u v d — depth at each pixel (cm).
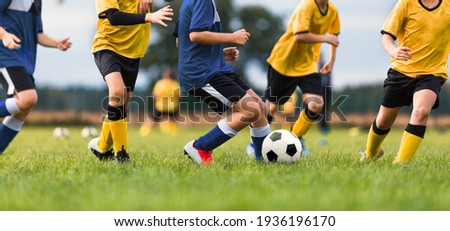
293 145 2089
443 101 7750
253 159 2244
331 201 1280
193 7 1942
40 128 7825
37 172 1839
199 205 1263
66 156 2461
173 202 1284
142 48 2170
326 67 2855
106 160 2247
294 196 1329
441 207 1294
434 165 2044
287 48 2773
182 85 2023
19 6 2155
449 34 2044
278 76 2819
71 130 7031
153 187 1461
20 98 2158
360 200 1296
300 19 2641
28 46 2200
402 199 1325
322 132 5853
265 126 2147
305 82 2800
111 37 2102
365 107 7694
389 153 2780
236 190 1406
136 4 2145
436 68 2044
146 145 3500
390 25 2070
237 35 1916
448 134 5947
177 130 7112
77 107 8319
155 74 12356
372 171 1741
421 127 2031
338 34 2828
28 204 1347
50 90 8294
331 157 2347
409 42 2069
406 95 2092
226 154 2634
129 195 1372
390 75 2106
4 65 2147
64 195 1410
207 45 1970
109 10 2008
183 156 2450
